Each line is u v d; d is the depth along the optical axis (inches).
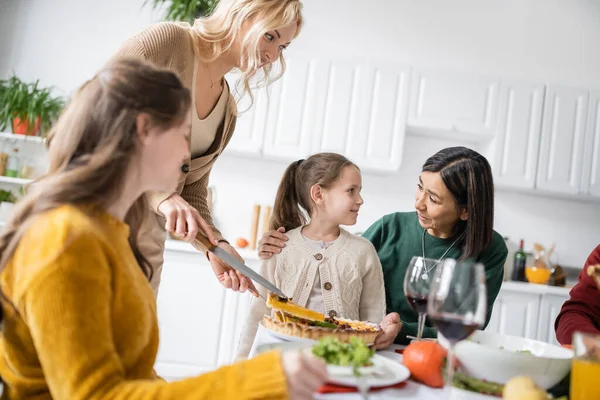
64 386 24.8
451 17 152.0
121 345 29.1
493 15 153.1
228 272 56.6
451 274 29.4
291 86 132.5
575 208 152.8
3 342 29.3
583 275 58.9
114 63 30.3
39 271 25.3
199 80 58.8
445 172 62.8
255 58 56.4
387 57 149.8
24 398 29.5
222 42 57.7
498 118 138.8
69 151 29.6
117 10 143.7
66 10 142.6
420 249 69.1
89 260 26.2
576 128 140.9
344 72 133.9
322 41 148.7
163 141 29.8
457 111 137.7
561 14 154.6
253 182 143.6
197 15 110.6
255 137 132.2
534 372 32.5
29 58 141.0
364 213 147.3
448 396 32.0
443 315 29.0
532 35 153.7
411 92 136.3
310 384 24.9
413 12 151.0
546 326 129.6
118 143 28.8
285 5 55.6
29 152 134.9
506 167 138.9
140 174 30.3
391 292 69.1
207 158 63.8
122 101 28.8
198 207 65.9
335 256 67.5
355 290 66.6
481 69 152.1
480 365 33.3
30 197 29.0
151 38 53.1
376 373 33.5
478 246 64.0
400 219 72.4
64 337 24.7
